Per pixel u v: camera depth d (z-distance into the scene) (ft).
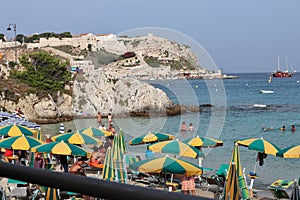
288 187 46.39
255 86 450.71
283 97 296.92
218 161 66.85
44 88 151.53
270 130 125.80
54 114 142.82
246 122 145.89
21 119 94.48
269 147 57.47
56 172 5.38
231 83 518.78
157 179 36.58
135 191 4.67
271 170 67.26
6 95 160.45
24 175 5.65
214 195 49.32
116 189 4.82
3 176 5.77
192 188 38.86
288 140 107.04
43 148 50.08
